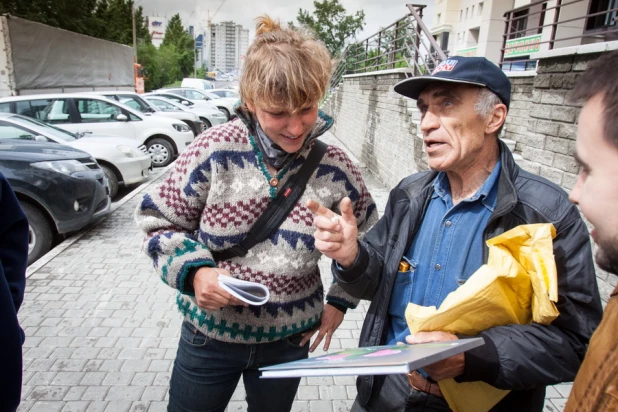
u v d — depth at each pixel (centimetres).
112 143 730
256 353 160
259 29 141
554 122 307
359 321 376
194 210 151
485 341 112
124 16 4669
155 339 335
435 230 141
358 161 1094
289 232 150
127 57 2127
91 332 342
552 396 269
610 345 73
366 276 143
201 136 151
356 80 1177
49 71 1365
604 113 71
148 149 1006
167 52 6206
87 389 279
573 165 288
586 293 117
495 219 128
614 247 73
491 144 136
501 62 589
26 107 838
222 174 145
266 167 147
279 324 155
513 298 115
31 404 264
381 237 159
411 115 652
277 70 122
